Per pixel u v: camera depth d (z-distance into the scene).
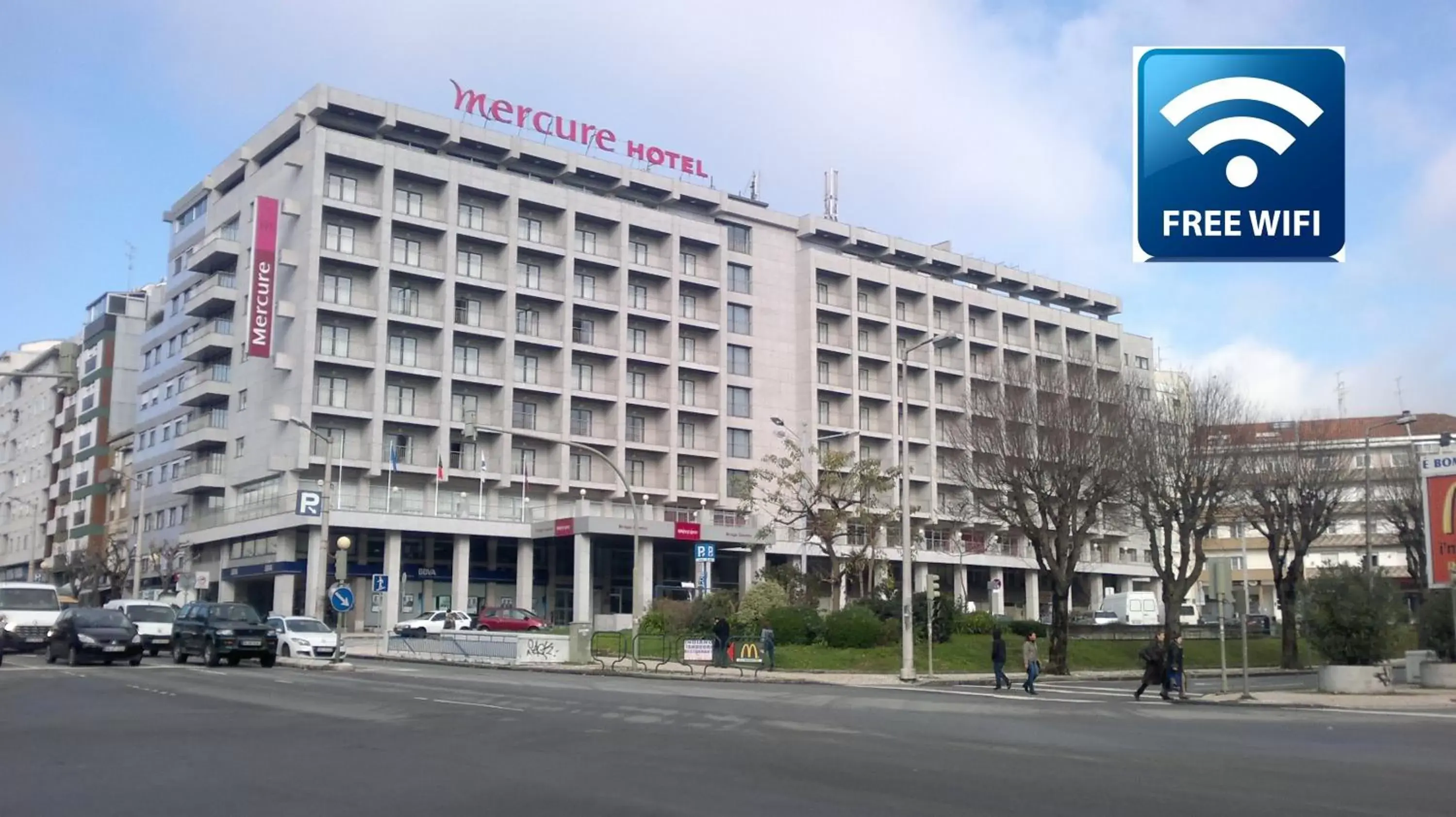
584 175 78.00
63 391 105.31
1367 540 45.00
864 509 53.62
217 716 18.89
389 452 67.31
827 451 68.88
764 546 75.31
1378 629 29.28
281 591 64.50
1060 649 41.06
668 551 76.44
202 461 74.00
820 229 88.06
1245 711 24.05
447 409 68.56
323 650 40.06
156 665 35.69
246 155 74.31
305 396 64.25
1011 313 98.12
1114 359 101.44
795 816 10.19
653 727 17.78
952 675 38.00
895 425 86.69
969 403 60.28
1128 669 46.03
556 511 72.62
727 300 82.75
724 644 39.06
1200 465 42.25
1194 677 41.19
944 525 87.38
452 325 69.31
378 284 67.12
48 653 37.34
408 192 70.00
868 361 89.94
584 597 65.75
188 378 78.56
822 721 19.56
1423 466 34.84
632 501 45.34
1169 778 12.81
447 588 71.31
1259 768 13.75
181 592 67.06
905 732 17.95
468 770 12.79
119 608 41.56
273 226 66.56
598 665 39.88
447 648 44.50
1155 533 43.22
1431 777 13.19
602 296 76.81
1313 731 19.11
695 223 80.69
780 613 43.69
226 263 75.19
